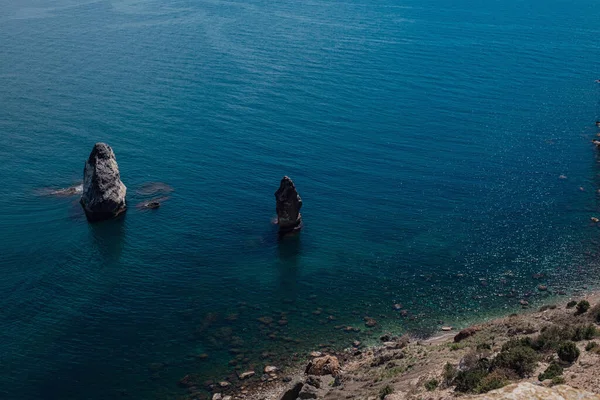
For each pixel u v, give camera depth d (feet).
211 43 615.98
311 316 205.77
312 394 149.59
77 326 198.18
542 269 230.68
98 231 261.24
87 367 179.52
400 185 311.88
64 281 223.71
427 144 368.89
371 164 338.13
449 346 162.91
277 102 436.76
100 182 267.18
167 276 229.66
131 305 211.00
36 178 311.68
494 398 81.56
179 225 268.21
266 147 357.20
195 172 322.75
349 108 428.97
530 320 168.76
